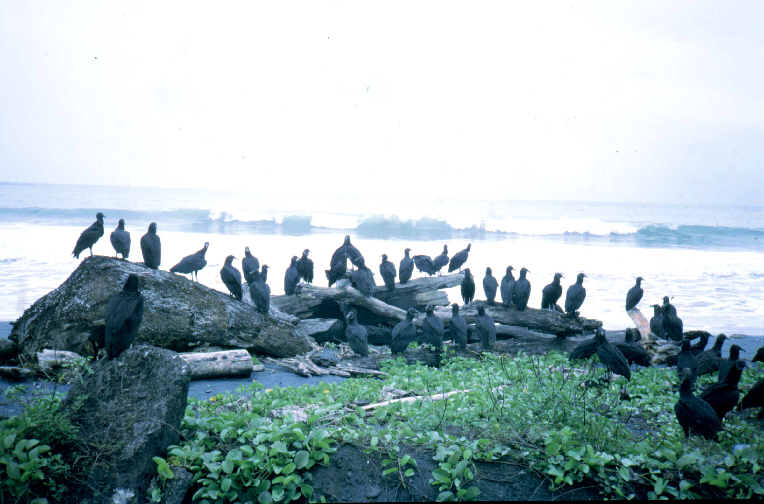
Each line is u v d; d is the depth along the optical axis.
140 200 72.38
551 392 7.84
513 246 40.06
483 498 5.57
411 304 15.56
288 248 32.47
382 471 5.82
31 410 5.52
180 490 5.38
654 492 5.66
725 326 17.47
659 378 10.25
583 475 5.82
